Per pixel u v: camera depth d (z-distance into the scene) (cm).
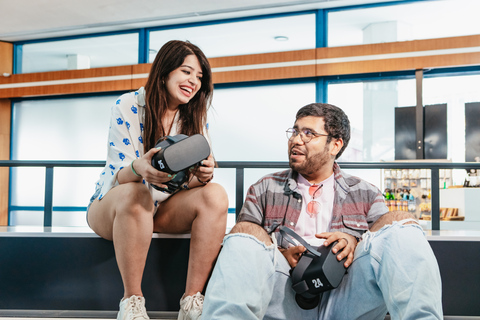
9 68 757
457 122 600
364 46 590
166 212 168
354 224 156
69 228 217
